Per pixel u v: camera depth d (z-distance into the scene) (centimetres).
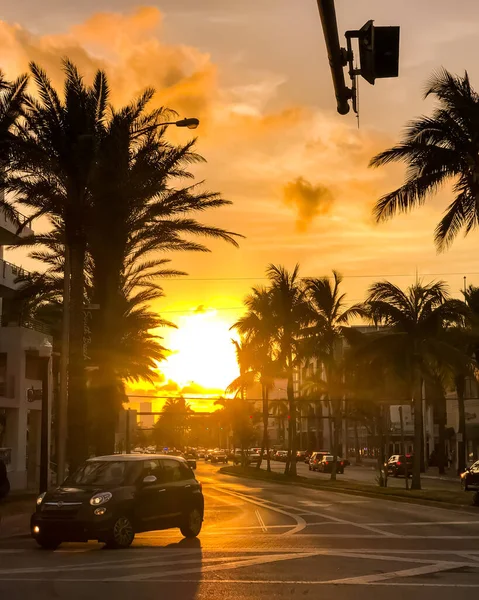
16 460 3769
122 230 2708
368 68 838
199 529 1784
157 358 4925
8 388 3769
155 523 1633
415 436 3816
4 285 4144
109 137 2586
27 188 2527
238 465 9081
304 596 995
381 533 1842
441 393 6284
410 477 6044
